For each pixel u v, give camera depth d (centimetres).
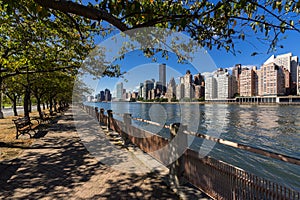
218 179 285
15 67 750
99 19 256
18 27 584
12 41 729
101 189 378
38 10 251
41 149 677
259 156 1171
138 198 342
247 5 294
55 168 490
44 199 342
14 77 1341
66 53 913
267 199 214
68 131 1064
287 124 2767
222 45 342
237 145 247
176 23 272
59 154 613
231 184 261
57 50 862
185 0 360
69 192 366
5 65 737
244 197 241
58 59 880
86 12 244
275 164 1053
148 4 318
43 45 782
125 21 410
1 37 711
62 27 583
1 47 748
